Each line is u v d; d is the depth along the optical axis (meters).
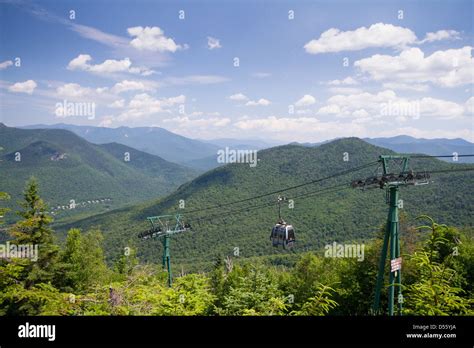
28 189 28.61
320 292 7.81
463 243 22.19
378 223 102.00
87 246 42.94
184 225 31.83
